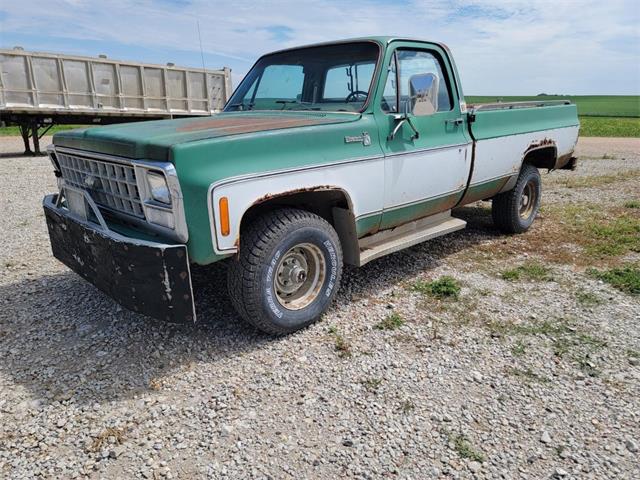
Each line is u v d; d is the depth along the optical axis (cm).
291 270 343
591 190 862
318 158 334
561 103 623
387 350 328
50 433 253
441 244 555
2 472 228
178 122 362
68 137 353
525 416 263
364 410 268
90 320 371
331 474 225
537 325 362
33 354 325
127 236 302
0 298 411
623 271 453
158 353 325
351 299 407
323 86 414
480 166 480
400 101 403
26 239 582
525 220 595
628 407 270
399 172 394
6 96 1262
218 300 399
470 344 335
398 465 230
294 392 284
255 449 240
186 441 246
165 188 276
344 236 380
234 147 292
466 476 224
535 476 224
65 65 1320
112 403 276
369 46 394
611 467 229
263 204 334
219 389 287
